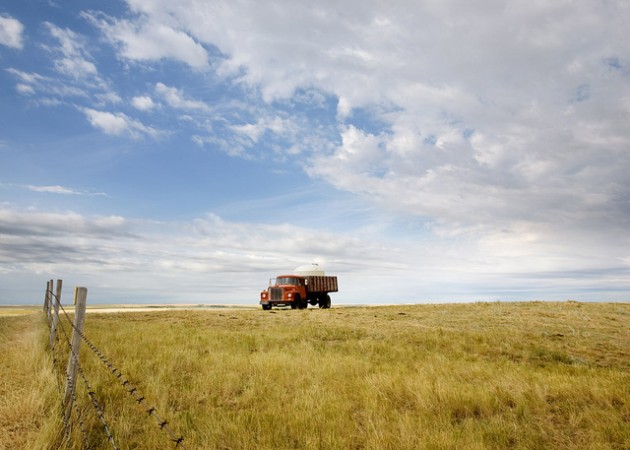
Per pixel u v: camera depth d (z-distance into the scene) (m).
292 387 9.24
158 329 17.67
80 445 5.43
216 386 9.09
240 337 15.88
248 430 6.54
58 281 12.43
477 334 16.61
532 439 6.46
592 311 23.89
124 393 7.92
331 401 7.89
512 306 26.77
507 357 13.41
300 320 22.62
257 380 9.41
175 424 6.68
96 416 6.54
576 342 15.26
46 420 5.75
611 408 7.68
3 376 8.38
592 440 6.43
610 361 12.87
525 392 8.45
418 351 13.92
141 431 6.49
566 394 8.46
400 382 8.98
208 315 25.31
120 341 13.52
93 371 9.29
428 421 6.94
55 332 12.20
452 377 9.74
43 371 7.92
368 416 7.11
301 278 32.84
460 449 5.91
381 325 20.28
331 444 6.09
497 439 6.39
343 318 23.20
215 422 6.68
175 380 9.53
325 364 10.84
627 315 22.22
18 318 22.12
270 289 31.97
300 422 6.80
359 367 10.72
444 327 19.44
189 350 12.54
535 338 16.02
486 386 9.09
